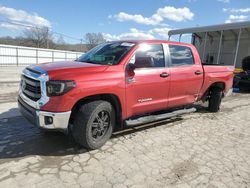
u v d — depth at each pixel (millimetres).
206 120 5906
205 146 4254
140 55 4355
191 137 4656
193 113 6535
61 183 2877
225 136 4832
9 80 12305
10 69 22078
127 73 4043
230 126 5516
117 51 4336
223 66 6473
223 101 8656
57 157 3518
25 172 3070
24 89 3826
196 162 3619
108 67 3873
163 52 4789
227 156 3896
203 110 6930
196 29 15828
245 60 12172
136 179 3062
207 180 3143
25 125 4766
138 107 4359
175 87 4988
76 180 2959
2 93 8172
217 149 4156
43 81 3328
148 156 3717
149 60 4484
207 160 3709
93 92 3562
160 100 4758
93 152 3740
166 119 5789
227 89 6730
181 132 4910
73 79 3398
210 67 6008
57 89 3285
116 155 3684
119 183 2951
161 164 3490
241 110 7203
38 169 3158
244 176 3301
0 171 3064
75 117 3633
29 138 4133
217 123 5691
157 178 3115
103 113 3842
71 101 3365
